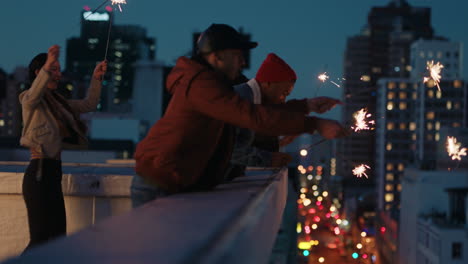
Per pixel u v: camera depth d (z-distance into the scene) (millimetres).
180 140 2396
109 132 70625
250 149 3633
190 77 2322
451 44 128125
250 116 2223
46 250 1129
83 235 1299
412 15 187875
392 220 68312
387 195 117625
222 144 2621
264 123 2217
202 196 2186
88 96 4324
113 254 1075
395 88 117688
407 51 181000
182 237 1243
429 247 51812
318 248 63031
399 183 117812
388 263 69875
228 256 1077
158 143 2438
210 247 1089
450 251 47938
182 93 2338
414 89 117250
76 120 3859
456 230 47781
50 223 3631
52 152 3635
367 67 180375
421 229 54500
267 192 2309
